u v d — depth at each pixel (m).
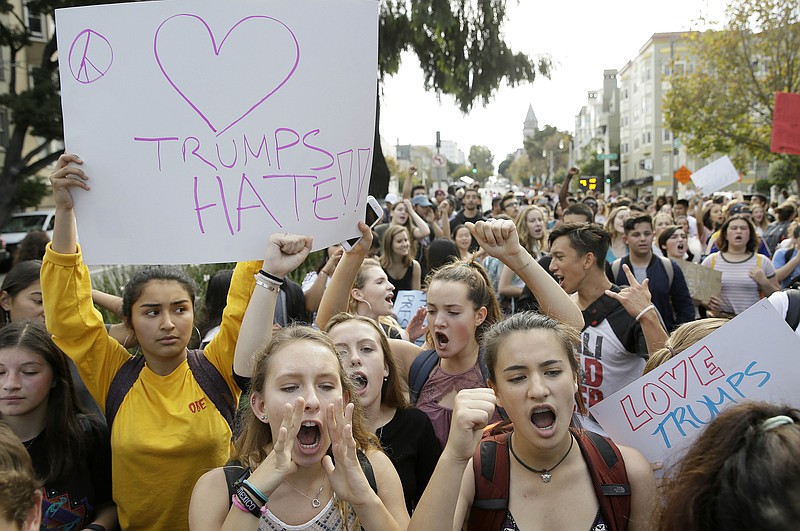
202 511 2.25
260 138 2.76
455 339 3.35
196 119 2.71
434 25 16.83
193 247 2.75
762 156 31.12
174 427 2.76
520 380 2.25
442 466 2.00
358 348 2.99
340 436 2.07
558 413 2.21
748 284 6.52
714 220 12.18
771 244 11.40
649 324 3.36
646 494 2.24
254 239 2.77
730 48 29.00
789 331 2.45
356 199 2.95
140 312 2.80
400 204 10.02
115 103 2.69
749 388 2.48
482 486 2.28
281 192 2.79
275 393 2.23
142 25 2.67
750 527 1.43
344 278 3.36
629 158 81.81
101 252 2.73
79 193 2.72
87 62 2.68
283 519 2.23
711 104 30.53
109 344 2.91
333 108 2.83
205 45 2.70
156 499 2.73
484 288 3.45
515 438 2.32
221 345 2.92
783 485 1.41
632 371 3.79
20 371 2.69
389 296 4.53
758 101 30.00
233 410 2.91
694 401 2.54
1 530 1.75
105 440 2.94
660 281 5.63
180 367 2.89
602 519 2.21
